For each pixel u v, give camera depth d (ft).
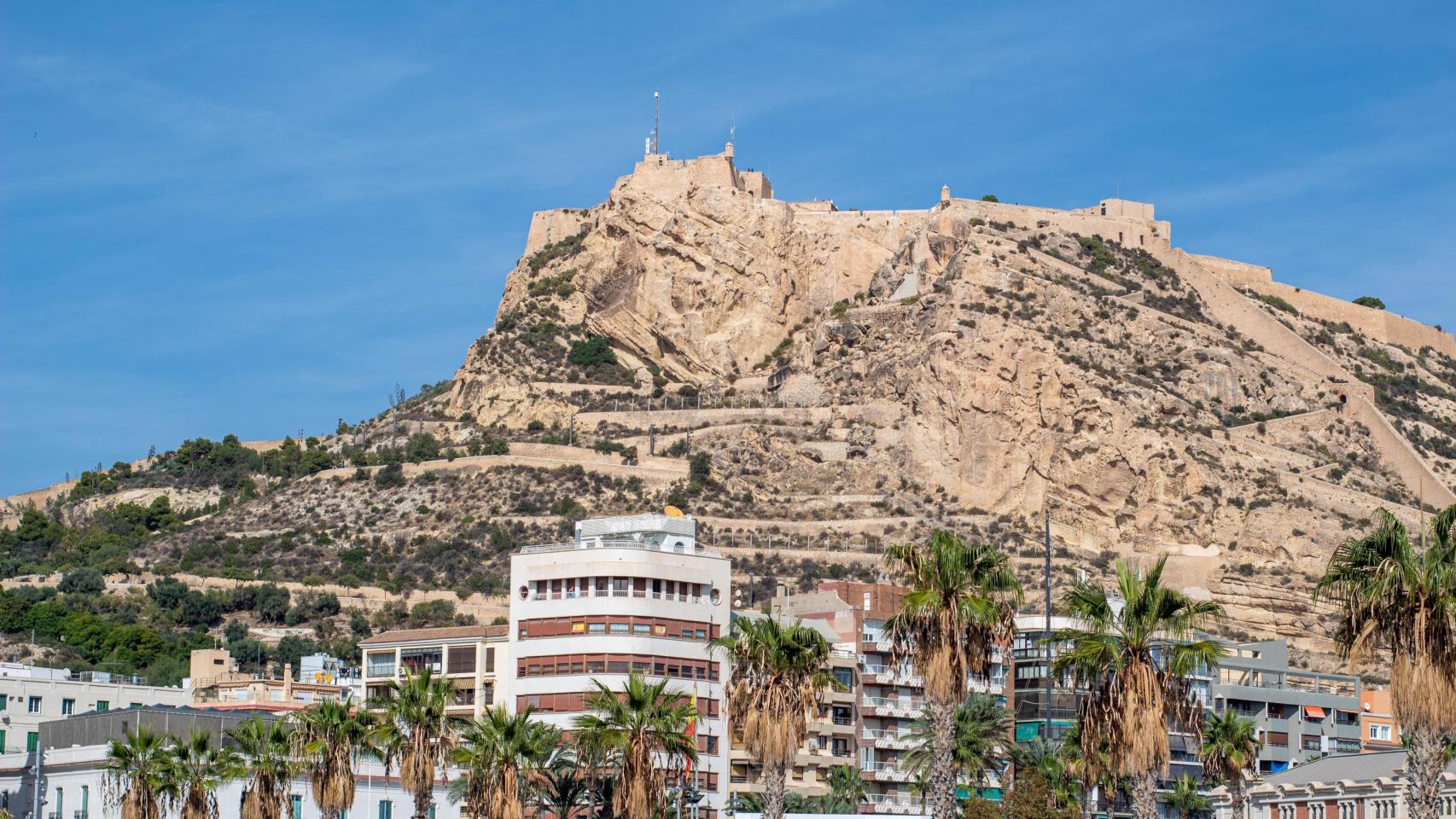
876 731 643.45
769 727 379.14
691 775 565.53
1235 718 520.42
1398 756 559.38
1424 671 294.25
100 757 544.21
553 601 581.12
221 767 475.72
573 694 570.46
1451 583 296.51
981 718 567.59
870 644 652.48
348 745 443.32
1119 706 319.88
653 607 576.61
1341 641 308.60
